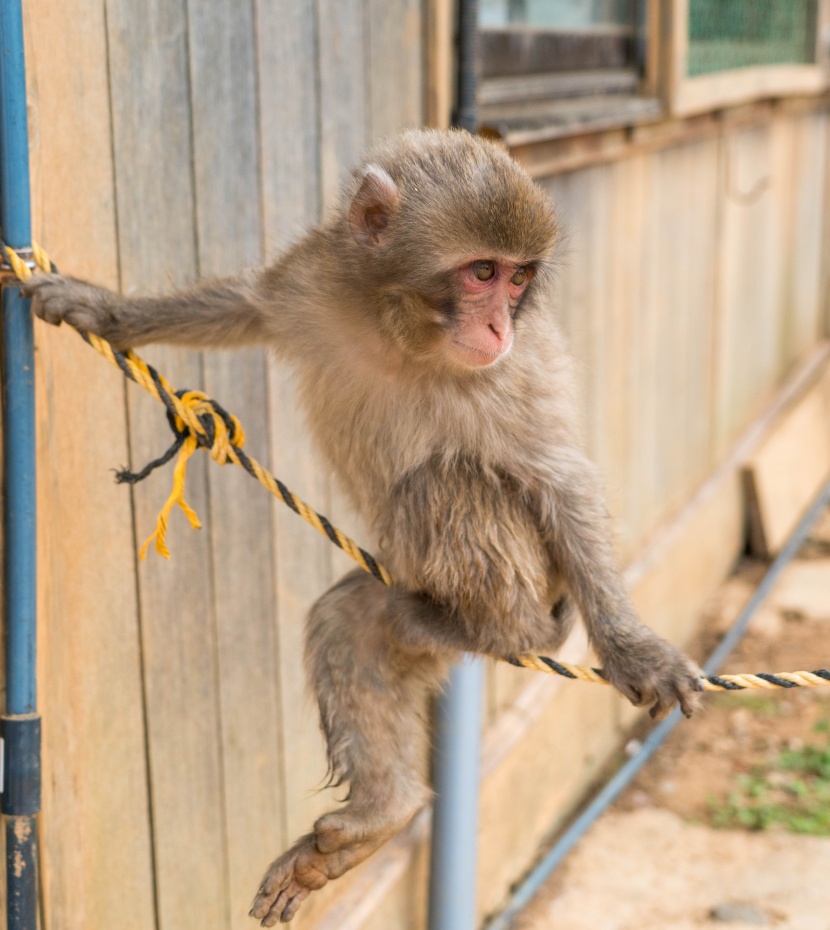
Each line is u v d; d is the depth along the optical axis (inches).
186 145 140.9
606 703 271.4
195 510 150.0
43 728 124.4
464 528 125.9
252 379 158.4
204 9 141.6
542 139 210.1
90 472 131.6
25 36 114.3
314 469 173.5
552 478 126.0
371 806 127.7
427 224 116.0
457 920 192.5
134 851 145.1
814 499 417.4
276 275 127.6
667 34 259.9
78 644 132.2
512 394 125.1
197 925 158.6
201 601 152.9
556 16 238.4
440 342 119.1
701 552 333.4
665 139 280.2
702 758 270.2
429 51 183.9
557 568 131.4
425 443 127.6
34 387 112.9
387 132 178.4
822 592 354.0
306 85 160.2
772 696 294.4
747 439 381.4
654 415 300.4
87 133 126.3
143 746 145.0
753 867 232.5
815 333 482.9
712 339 342.3
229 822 163.0
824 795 253.4
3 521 114.7
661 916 219.5
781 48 371.6
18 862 118.0
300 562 172.9
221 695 158.6
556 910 221.9
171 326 124.2
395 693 133.5
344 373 127.9
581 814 252.7
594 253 253.3
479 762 193.0
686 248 313.0
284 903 125.6
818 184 457.4
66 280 113.7
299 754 177.9
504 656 125.0
